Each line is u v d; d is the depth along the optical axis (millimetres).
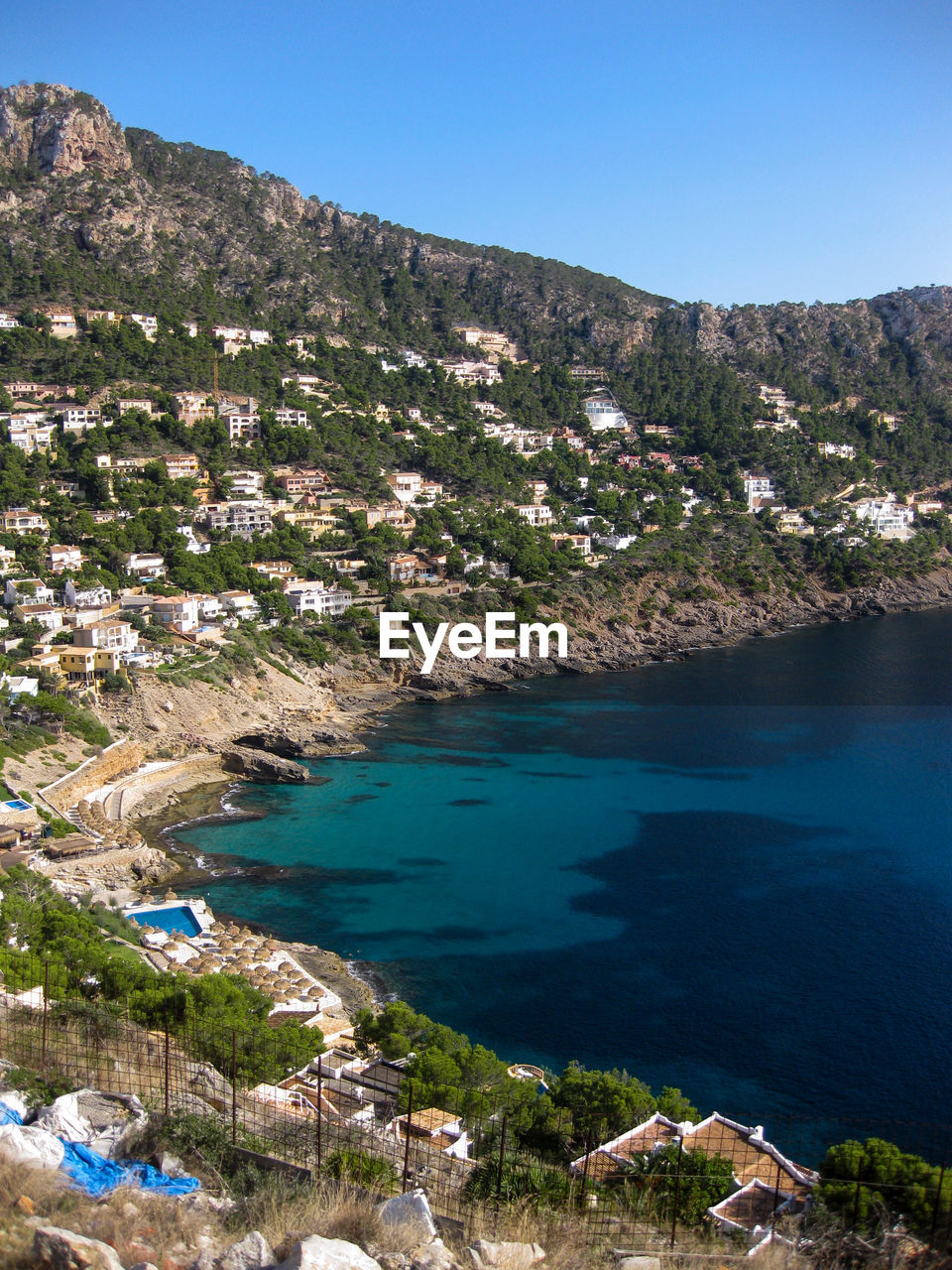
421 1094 58312
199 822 138875
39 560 199375
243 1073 53281
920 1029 85562
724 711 197125
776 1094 76375
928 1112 74188
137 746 155250
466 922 107438
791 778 156500
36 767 138000
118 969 63844
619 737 179750
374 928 105938
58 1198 26531
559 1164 50375
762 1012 88438
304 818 140500
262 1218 28047
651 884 117125
